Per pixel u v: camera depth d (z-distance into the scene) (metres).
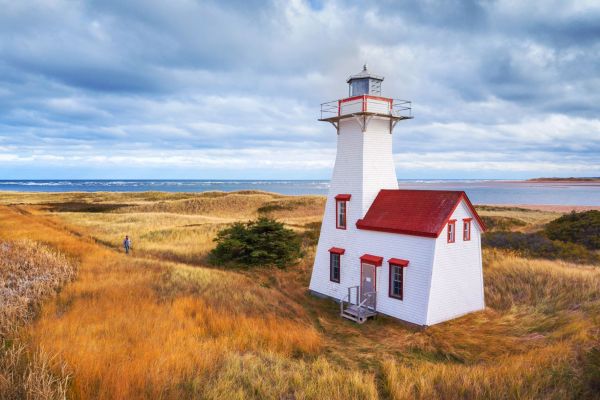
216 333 14.02
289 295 22.69
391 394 9.98
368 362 13.03
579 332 13.34
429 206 18.78
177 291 19.03
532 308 18.48
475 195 172.12
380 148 21.95
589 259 27.97
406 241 18.72
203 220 57.91
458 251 18.78
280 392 9.59
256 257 28.19
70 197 111.38
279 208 78.12
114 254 28.80
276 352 12.73
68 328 12.42
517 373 10.37
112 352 10.48
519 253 29.62
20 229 38.31
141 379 8.87
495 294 21.14
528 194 178.75
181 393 8.96
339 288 22.06
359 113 20.70
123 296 17.14
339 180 22.62
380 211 20.48
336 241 22.45
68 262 23.88
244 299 18.91
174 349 11.25
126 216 61.19
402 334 16.83
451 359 13.96
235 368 10.48
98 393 8.34
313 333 15.19
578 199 139.25
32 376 8.20
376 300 19.83
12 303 14.04
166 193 121.94
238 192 113.31
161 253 33.09
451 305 18.39
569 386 9.51
